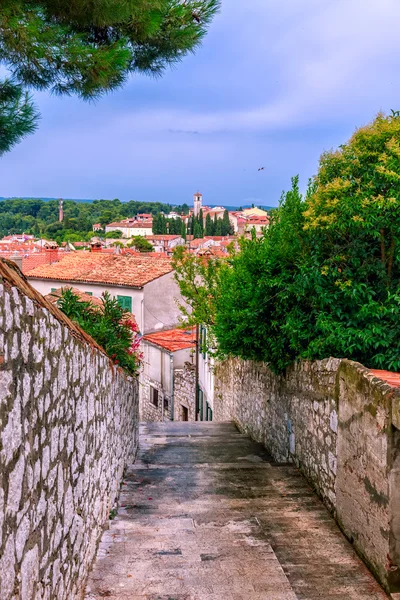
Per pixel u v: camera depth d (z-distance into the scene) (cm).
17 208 16625
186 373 2305
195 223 12438
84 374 427
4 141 677
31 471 260
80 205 17975
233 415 1577
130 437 904
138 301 2686
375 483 474
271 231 916
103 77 681
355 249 709
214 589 432
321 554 513
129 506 643
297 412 834
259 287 852
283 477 782
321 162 742
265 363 1120
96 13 640
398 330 674
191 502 661
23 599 243
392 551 440
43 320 289
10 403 227
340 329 689
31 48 621
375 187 673
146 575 448
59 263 3334
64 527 341
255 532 558
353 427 541
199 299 1988
